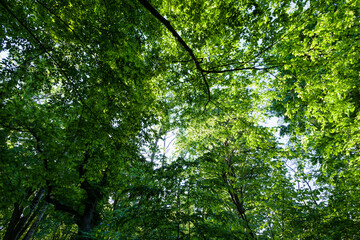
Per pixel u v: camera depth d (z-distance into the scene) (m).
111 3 4.20
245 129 8.23
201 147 9.98
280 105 9.42
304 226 6.23
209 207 4.97
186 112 8.69
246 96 7.73
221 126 8.88
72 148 5.04
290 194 6.50
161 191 4.78
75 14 4.16
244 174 10.02
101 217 8.05
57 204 6.84
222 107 7.88
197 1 4.34
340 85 5.11
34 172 4.55
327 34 4.79
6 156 3.93
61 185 5.37
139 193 4.82
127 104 5.69
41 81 5.00
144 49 5.84
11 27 4.54
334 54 4.96
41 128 4.81
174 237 4.30
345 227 5.64
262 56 6.50
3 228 9.86
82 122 5.39
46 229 10.99
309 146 6.61
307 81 5.49
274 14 4.42
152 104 7.07
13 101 4.98
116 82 5.07
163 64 6.04
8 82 4.89
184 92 8.16
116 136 5.64
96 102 5.42
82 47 4.75
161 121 8.08
